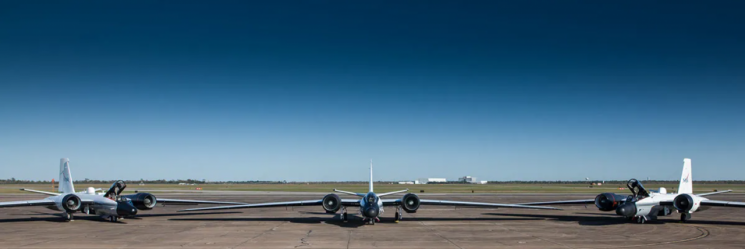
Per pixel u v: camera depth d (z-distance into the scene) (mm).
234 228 23844
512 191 92188
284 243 18344
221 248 17062
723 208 40000
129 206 26609
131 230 22969
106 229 23453
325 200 26234
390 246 17609
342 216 27875
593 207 41281
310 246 17562
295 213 34031
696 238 19984
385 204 27516
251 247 17297
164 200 29969
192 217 30578
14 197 62844
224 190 99125
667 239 19625
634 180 26859
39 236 20609
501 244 18156
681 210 25641
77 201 27188
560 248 17109
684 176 29234
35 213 33844
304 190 99125
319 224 25922
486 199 56469
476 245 17875
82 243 18391
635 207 25656
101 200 27719
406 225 25469
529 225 25547
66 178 30828
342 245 17828
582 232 22219
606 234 21422
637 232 22188
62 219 29062
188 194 74062
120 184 28203
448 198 58969
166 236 20562
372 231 22500
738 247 17328
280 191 91062
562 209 38219
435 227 24406
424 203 27859
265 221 27688
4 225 25516
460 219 29250
